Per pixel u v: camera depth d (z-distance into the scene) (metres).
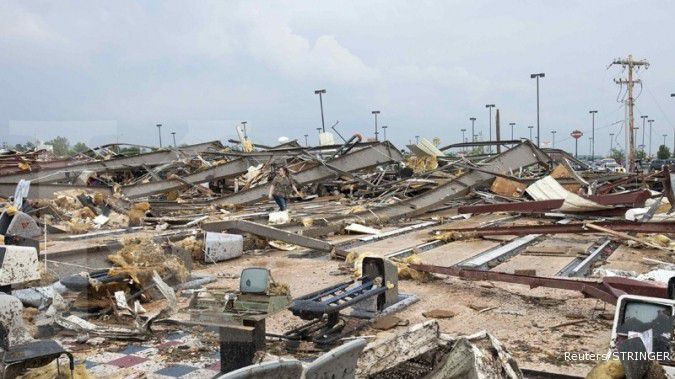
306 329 6.57
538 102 46.41
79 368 4.94
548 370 5.44
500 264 10.76
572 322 6.97
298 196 24.86
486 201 20.70
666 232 10.63
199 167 27.86
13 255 6.33
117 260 8.14
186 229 14.45
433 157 26.48
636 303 4.88
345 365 3.33
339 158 24.38
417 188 23.34
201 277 9.59
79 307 7.34
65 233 13.03
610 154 93.62
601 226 11.48
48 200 13.86
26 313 6.79
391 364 4.12
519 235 13.36
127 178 26.75
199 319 5.67
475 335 4.28
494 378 3.88
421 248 12.87
